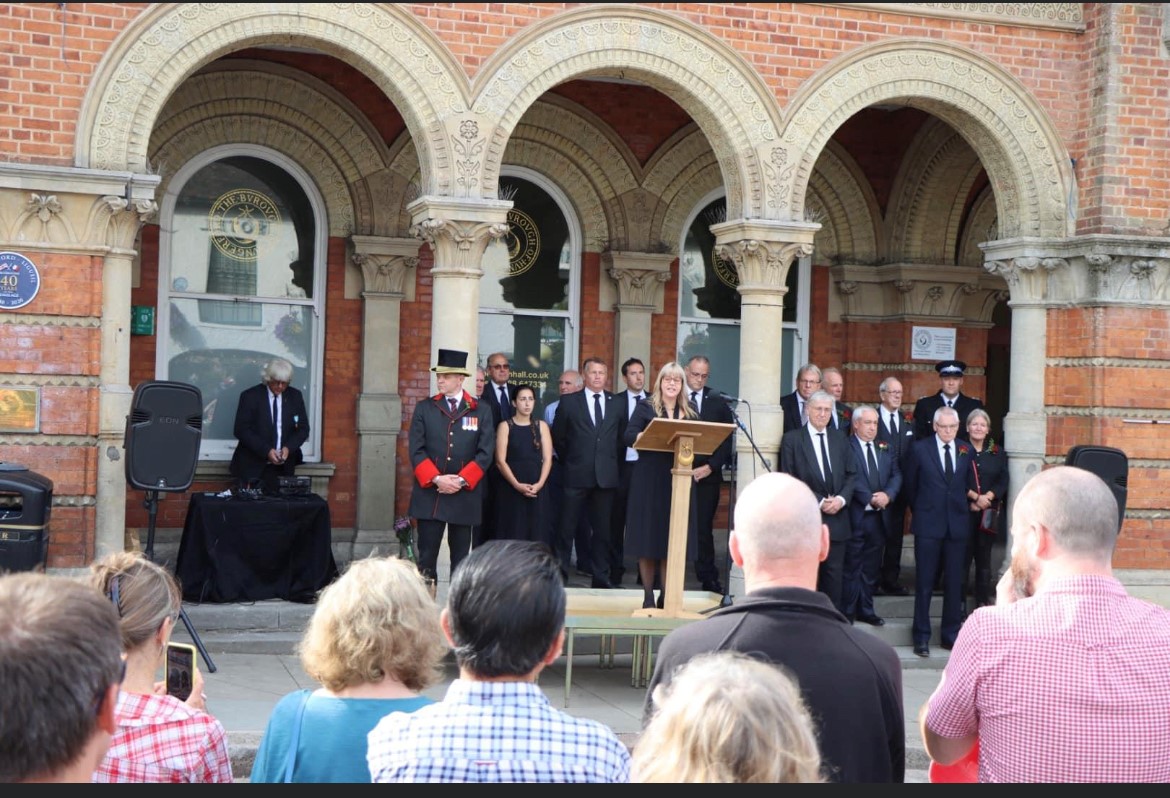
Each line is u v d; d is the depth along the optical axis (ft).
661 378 28.81
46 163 29.22
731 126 34.53
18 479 27.02
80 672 6.28
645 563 29.07
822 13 35.04
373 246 40.63
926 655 33.86
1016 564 11.42
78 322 29.60
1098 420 36.06
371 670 11.00
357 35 31.78
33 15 29.01
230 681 28.07
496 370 38.65
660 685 10.62
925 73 35.88
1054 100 36.96
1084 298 36.32
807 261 46.65
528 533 34.47
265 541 33.50
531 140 42.75
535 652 9.38
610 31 33.50
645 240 43.86
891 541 37.29
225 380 40.27
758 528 11.67
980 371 47.34
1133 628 10.52
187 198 39.68
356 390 41.27
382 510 40.98
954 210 45.96
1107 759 10.15
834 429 33.45
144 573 11.18
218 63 38.70
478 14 32.68
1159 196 36.55
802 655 11.10
